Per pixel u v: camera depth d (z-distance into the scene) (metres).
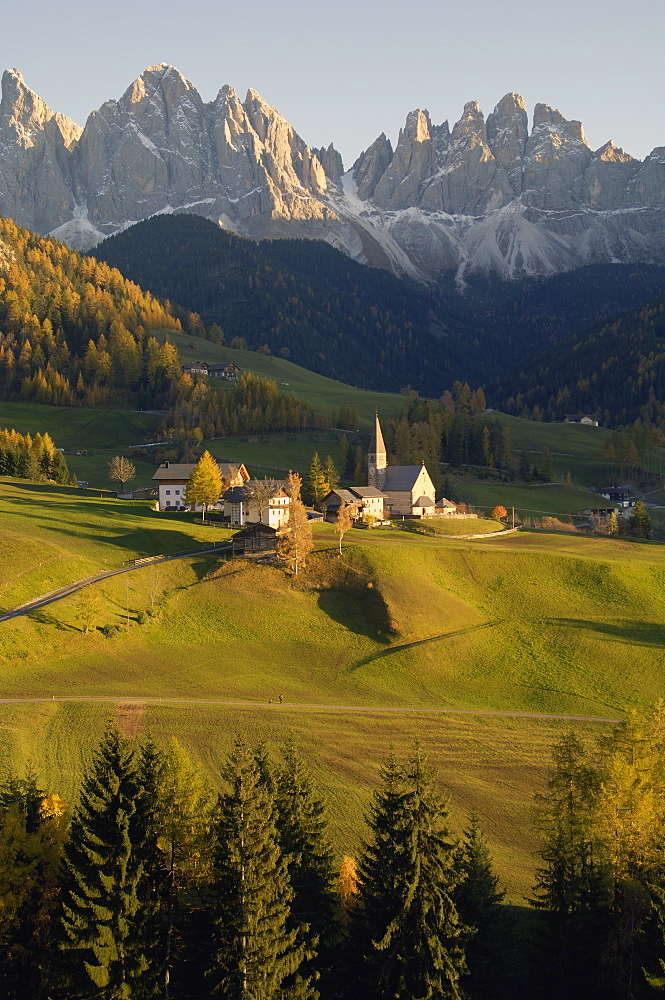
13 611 115.75
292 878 53.06
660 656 121.62
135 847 48.41
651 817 52.97
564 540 177.50
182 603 128.88
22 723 87.06
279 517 169.00
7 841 49.91
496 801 82.94
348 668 115.88
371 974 49.00
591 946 51.22
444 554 150.50
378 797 53.00
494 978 51.94
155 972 47.22
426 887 48.94
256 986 45.62
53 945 47.88
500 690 113.12
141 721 92.06
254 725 94.62
